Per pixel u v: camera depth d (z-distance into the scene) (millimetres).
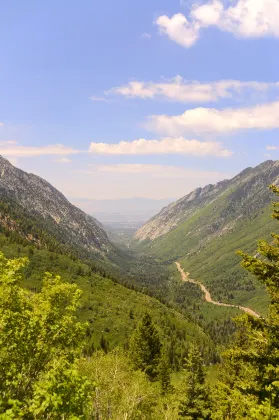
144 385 34625
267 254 18656
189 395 39625
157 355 60844
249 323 18844
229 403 18281
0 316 15094
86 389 14180
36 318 15781
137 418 31406
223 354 19406
